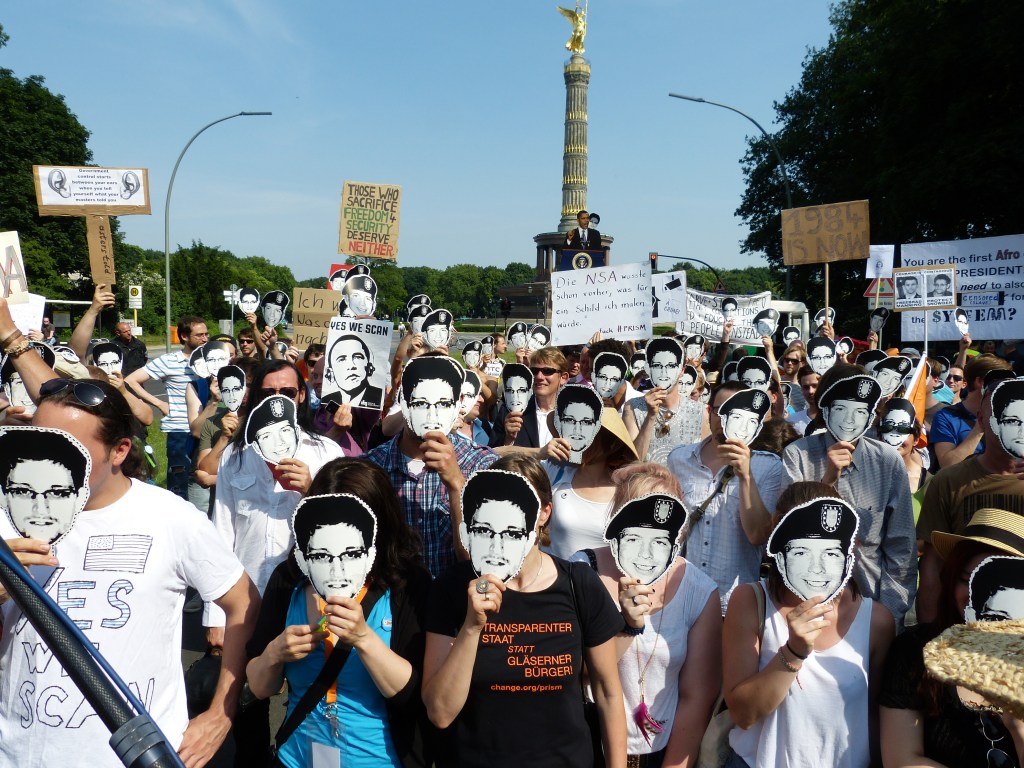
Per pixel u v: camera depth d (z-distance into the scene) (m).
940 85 27.08
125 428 2.53
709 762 3.05
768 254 42.19
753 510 3.96
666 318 10.48
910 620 5.78
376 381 5.48
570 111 69.00
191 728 2.68
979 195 25.62
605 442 4.20
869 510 4.09
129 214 8.48
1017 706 1.68
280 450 3.82
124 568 2.50
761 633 2.88
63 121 55.03
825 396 4.05
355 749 2.68
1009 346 16.25
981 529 2.67
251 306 9.57
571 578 2.80
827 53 40.84
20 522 2.31
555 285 9.09
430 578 2.92
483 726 2.67
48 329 13.06
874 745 2.85
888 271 16.62
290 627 2.57
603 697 2.83
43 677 2.41
